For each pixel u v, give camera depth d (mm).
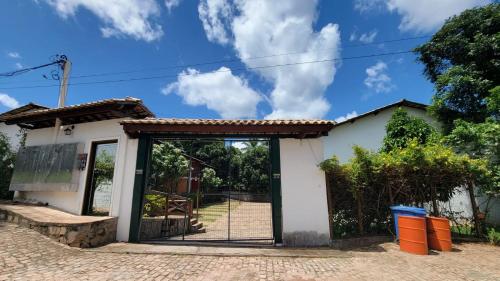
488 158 7965
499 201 8625
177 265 4840
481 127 8102
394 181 7293
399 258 5500
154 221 8281
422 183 7383
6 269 4094
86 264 4688
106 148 8266
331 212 6852
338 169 6957
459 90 10281
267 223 10969
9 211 6668
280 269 4758
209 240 6844
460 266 4992
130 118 7723
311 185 6871
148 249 5867
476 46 10125
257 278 4293
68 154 7832
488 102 8836
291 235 6578
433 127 11500
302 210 6723
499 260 5398
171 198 10320
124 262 4898
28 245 5191
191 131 6754
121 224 6754
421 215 6023
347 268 4859
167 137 7129
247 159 15445
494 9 10344
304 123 6570
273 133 6902
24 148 8820
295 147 7070
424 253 5805
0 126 11531
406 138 10352
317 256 5574
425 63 12250
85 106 7402
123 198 6898
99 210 7914
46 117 8320
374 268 4863
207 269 4672
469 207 8289
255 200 11445
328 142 14898
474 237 7207
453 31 11219
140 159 7020
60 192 7953
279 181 6855
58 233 5703
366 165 7055
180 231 9594
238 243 6754
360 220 7109
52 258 4836
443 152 7328
